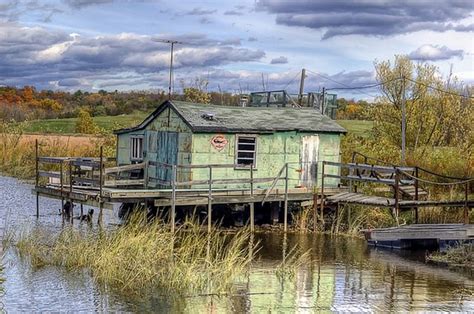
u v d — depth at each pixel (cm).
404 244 2306
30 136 5438
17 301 1538
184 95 5538
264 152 2802
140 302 1548
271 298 1625
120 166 2761
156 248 1891
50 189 2677
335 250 2267
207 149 2667
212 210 2672
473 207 2456
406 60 4519
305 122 2950
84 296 1585
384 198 2645
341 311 1530
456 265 2050
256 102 3609
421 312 1529
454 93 4491
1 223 2558
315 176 2933
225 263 1783
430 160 3416
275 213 2720
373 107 4619
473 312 1534
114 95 9256
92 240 2006
